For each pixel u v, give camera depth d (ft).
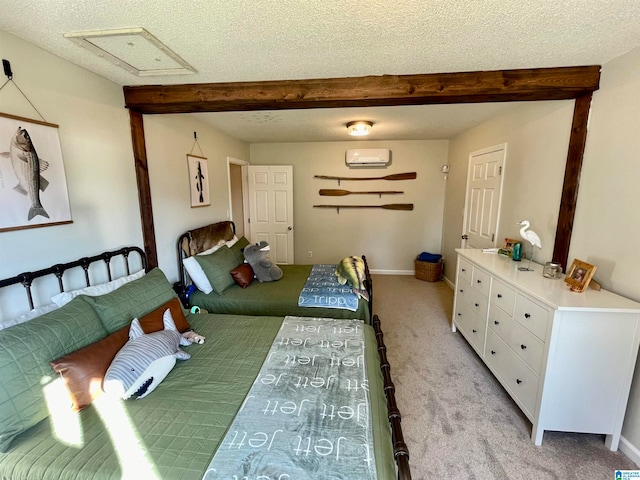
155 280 6.94
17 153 5.11
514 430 6.39
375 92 7.30
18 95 5.18
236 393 4.75
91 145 6.70
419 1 4.25
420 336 10.48
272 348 6.10
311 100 7.51
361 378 5.13
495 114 10.80
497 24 4.91
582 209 7.15
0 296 4.93
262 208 17.44
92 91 6.72
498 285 7.65
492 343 7.95
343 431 3.98
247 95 7.57
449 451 5.87
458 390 7.64
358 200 17.69
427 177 17.02
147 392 4.67
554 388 5.83
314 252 18.45
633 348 5.54
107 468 3.48
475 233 12.82
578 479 5.32
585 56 6.17
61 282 5.80
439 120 11.76
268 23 4.83
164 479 3.34
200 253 10.39
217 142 13.06
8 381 3.84
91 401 4.45
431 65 6.63
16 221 5.10
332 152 17.34
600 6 4.38
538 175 8.73
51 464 3.54
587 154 7.02
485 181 11.96
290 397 4.63
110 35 5.10
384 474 3.42
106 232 7.13
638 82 5.76
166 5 4.30
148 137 8.54
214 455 3.62
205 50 5.78
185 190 10.43
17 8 4.29
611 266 6.34
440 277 16.98
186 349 6.09
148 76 7.02
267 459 3.56
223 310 9.09
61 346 4.51
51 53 5.74
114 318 5.59
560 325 5.59
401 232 17.75
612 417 5.82
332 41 5.48
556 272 7.16
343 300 8.80
